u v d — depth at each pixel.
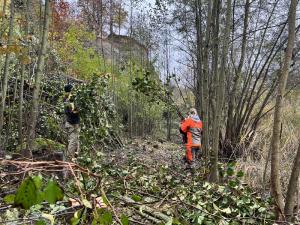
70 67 12.91
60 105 8.45
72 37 12.97
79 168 1.64
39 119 7.82
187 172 6.43
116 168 4.84
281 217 3.69
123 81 13.98
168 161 8.82
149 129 15.18
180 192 3.97
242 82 10.87
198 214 2.99
